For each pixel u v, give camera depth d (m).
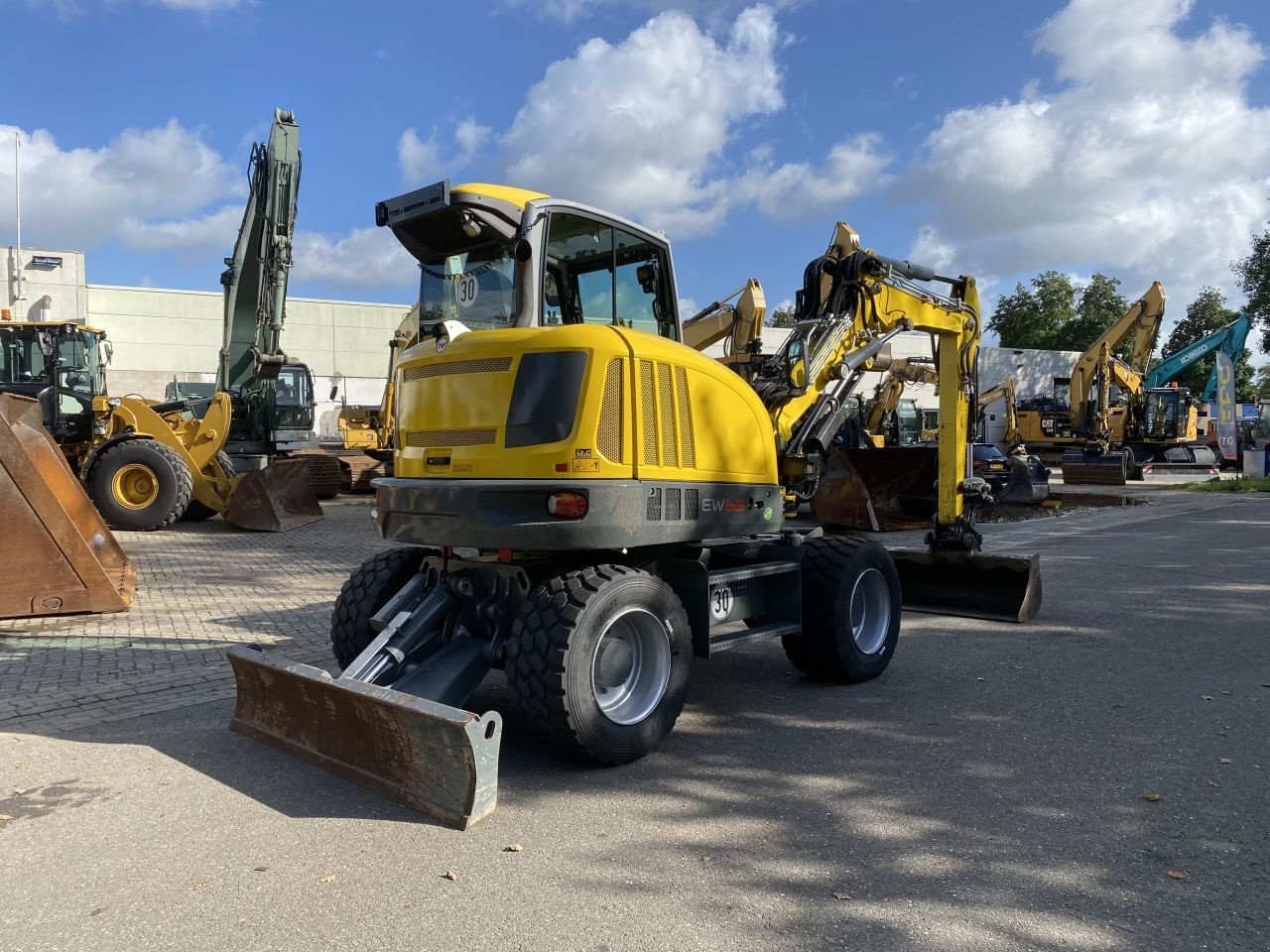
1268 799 3.97
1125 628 7.52
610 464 4.43
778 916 3.02
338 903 3.12
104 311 42.97
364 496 20.97
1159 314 31.44
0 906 3.12
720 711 5.37
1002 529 15.06
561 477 4.32
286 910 3.08
